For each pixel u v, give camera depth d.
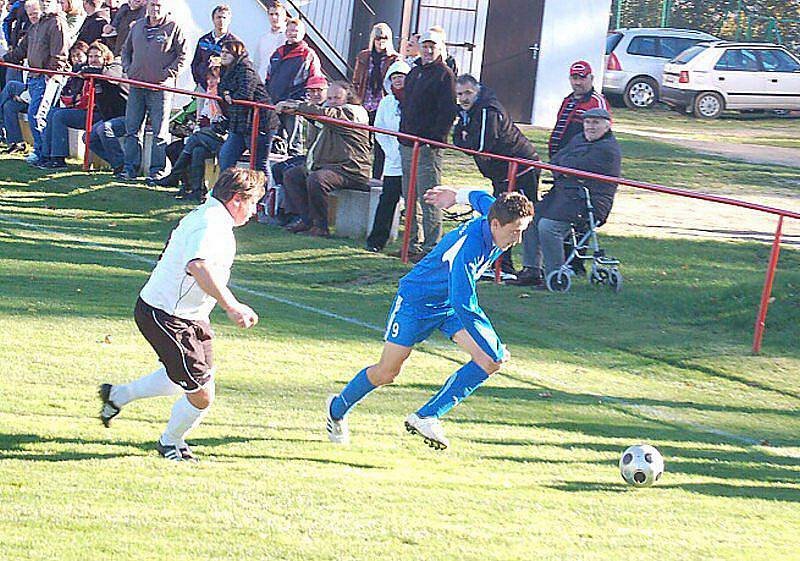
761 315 25.64
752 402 22.58
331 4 56.94
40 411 16.59
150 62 36.84
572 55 58.88
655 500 15.09
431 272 15.84
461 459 16.36
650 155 50.69
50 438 15.32
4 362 19.17
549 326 26.83
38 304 23.94
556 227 29.16
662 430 19.73
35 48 39.34
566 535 13.00
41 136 39.56
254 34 52.69
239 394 18.86
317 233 33.28
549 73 58.81
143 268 28.75
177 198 35.91
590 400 21.25
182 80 51.19
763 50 69.81
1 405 16.70
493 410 19.66
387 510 13.36
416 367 22.05
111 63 38.72
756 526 14.32
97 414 16.69
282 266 30.61
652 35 72.56
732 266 31.95
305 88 36.62
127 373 19.06
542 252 29.55
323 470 15.06
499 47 58.59
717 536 13.59
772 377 24.30
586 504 14.48
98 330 22.14
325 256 31.41
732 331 27.33
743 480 16.91
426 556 11.78
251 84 34.00
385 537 12.30
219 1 51.97
